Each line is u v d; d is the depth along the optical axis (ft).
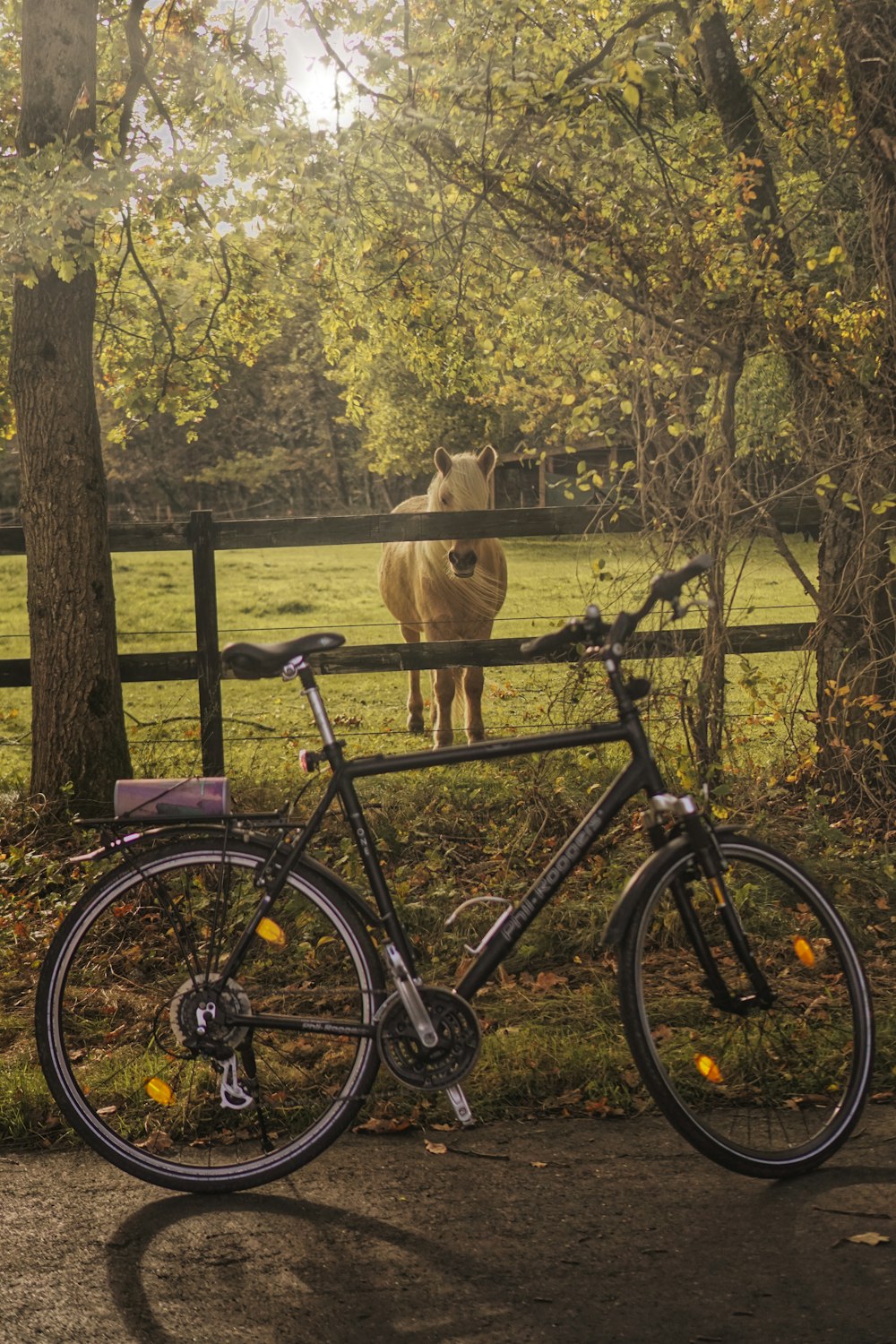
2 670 19.36
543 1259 8.11
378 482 174.19
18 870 16.87
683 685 17.76
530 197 19.24
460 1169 9.43
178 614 58.70
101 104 21.18
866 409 17.94
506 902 9.52
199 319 27.04
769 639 19.45
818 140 21.29
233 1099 9.53
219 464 173.78
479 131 18.43
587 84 16.61
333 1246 8.35
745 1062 10.40
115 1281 7.95
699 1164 9.41
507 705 29.35
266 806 19.93
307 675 9.58
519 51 18.70
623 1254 8.13
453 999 9.23
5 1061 11.64
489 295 22.13
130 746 23.21
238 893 9.73
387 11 19.90
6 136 23.39
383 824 18.02
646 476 17.94
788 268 19.20
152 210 19.34
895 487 18.11
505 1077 10.91
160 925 11.08
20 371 18.37
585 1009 12.80
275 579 78.43
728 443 17.90
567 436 19.39
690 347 17.98
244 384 175.52
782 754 20.06
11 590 73.67
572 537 19.69
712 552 17.78
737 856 9.71
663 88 17.78
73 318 18.38
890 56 17.02
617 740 9.61
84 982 11.26
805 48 18.45
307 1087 9.97
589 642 9.84
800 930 10.28
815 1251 8.09
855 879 15.94
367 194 21.12
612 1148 9.73
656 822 9.73
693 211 18.37
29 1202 9.07
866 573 18.54
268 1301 7.70
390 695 34.78
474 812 18.92
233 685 37.52
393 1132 10.12
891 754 18.84
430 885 16.25
